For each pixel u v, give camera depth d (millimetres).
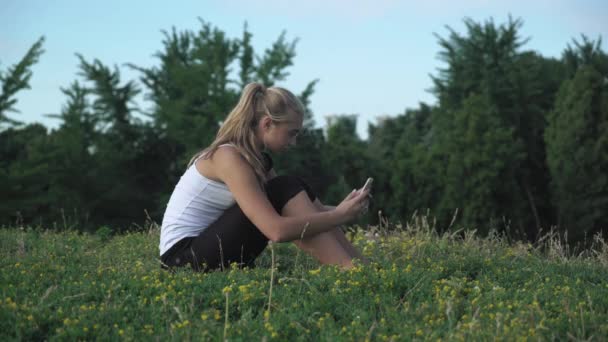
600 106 27516
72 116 32031
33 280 3336
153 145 33562
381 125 50688
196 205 3639
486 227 27297
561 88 29422
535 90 32844
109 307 2809
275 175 3826
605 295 3211
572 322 2717
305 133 31125
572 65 35094
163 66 36031
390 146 46688
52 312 2781
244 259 3646
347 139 33625
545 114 32906
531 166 31906
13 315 2658
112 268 3746
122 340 2533
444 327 2691
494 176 27281
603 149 27172
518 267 4344
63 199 27938
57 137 29875
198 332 2553
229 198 3623
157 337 2506
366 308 2988
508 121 32375
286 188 3467
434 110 35531
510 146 28031
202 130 30094
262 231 3336
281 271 4234
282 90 3619
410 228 5859
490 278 3773
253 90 3580
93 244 5586
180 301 2883
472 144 28328
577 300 3074
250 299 2979
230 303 2973
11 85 23453
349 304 2975
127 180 31141
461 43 34812
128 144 32688
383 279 3279
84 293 2949
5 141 28250
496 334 2518
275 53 31531
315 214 3379
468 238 5676
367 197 3473
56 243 5219
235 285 3158
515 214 27688
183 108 31047
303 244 3494
